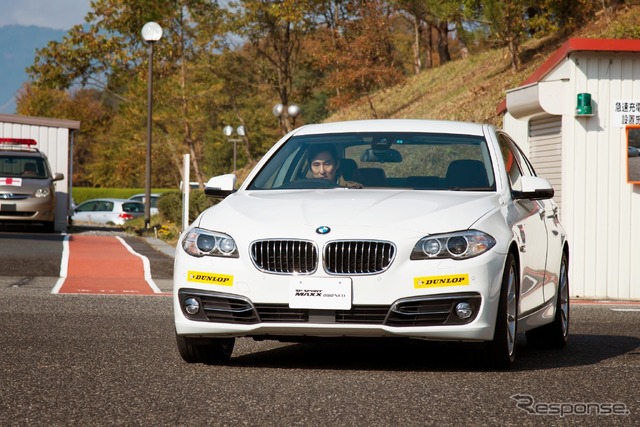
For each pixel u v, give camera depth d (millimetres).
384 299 18406
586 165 43312
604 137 43281
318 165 22328
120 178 193125
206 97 172125
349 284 18438
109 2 170000
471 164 21938
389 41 136375
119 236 71375
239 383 17594
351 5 136125
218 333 19141
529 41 119688
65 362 19984
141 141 179000
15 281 41969
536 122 48594
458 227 18859
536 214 22859
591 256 43375
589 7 103375
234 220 19594
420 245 18609
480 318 18609
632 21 93000
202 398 16062
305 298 18547
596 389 17359
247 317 18953
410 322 18500
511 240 19547
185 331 19469
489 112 98938
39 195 73688
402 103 138500
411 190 21188
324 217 19094
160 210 94250
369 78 132875
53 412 14859
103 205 120875
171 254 56500
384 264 18516
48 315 28828
